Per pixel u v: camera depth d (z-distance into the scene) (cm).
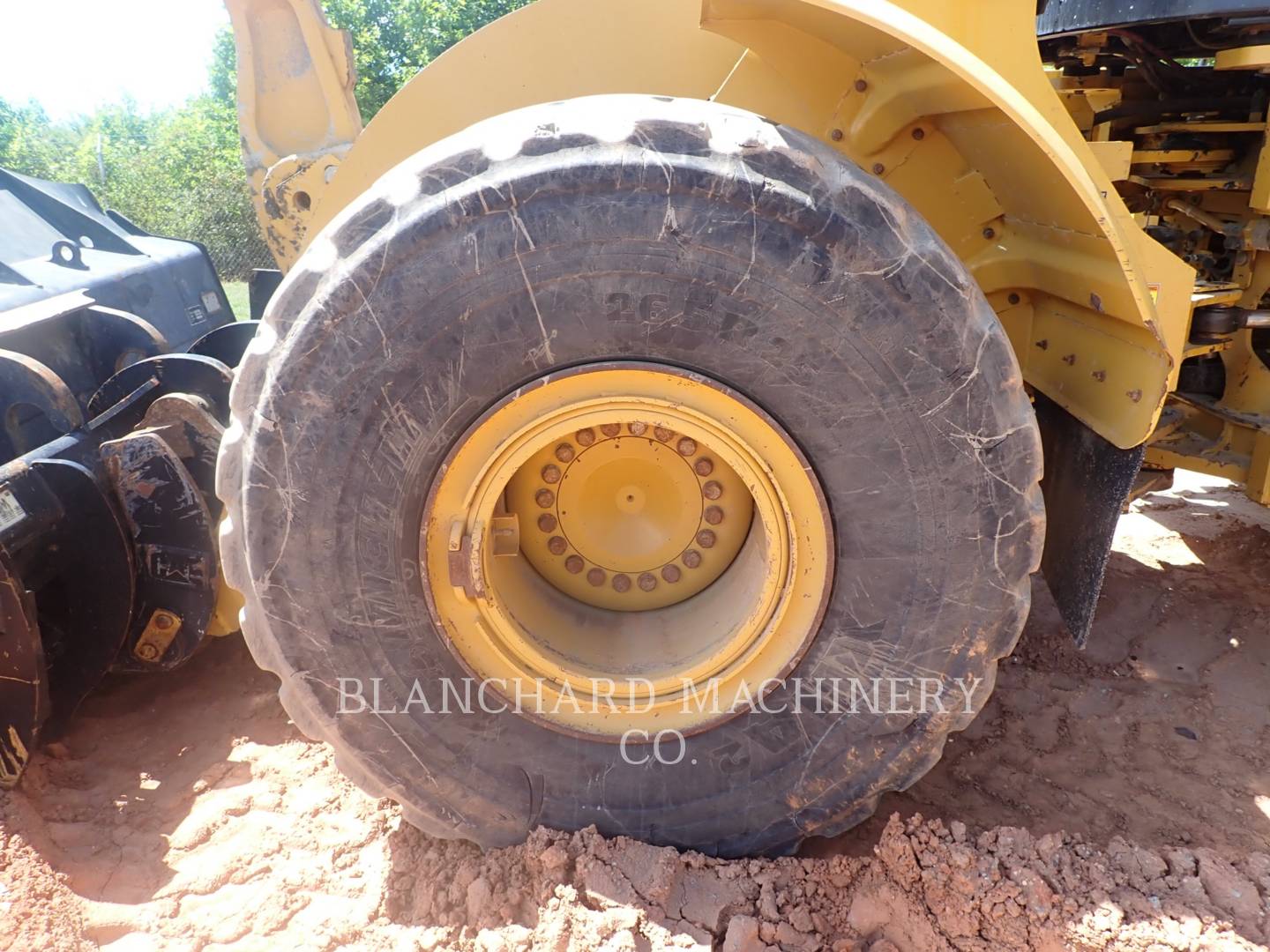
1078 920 178
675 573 205
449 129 227
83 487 238
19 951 185
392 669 187
